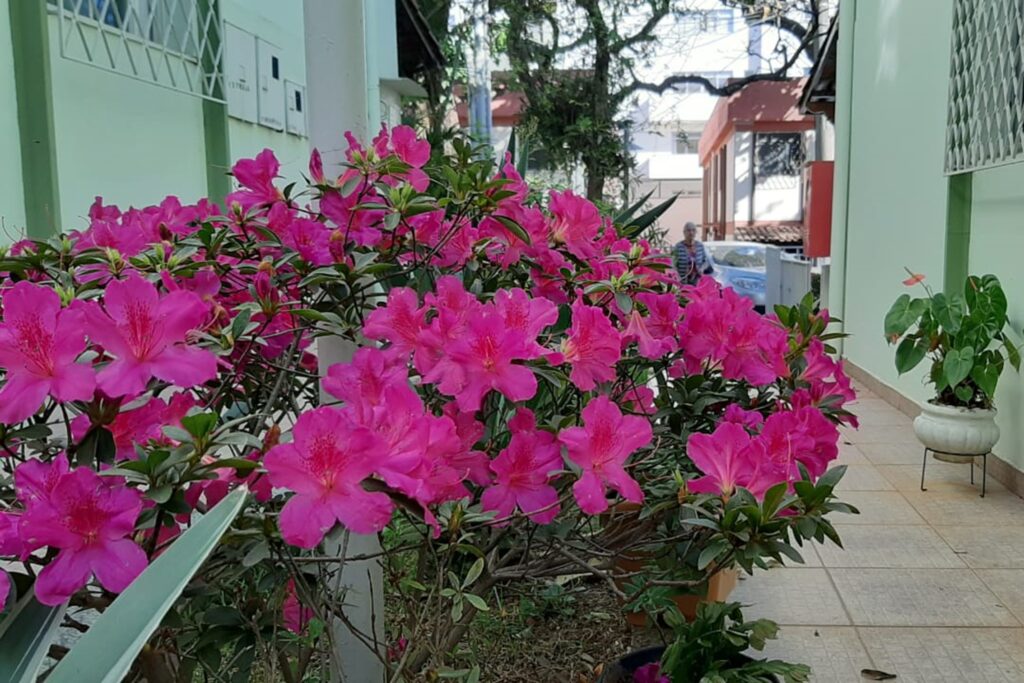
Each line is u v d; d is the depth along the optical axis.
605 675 1.92
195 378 0.99
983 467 3.76
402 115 10.25
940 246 4.63
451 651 1.63
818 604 2.70
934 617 2.60
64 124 3.33
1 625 0.94
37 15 3.13
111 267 1.36
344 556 1.21
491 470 1.26
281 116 5.59
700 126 27.28
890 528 3.35
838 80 6.71
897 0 5.44
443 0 11.66
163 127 4.15
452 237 1.57
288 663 1.60
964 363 3.58
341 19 1.62
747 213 17.09
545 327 1.45
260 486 1.11
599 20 11.95
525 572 1.49
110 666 0.85
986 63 3.75
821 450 1.48
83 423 1.09
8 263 1.41
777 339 1.66
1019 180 3.80
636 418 1.26
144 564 0.93
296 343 1.44
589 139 12.20
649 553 1.72
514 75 12.05
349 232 1.46
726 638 1.72
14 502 1.15
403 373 1.11
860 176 6.34
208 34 4.46
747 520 1.23
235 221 1.53
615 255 1.64
